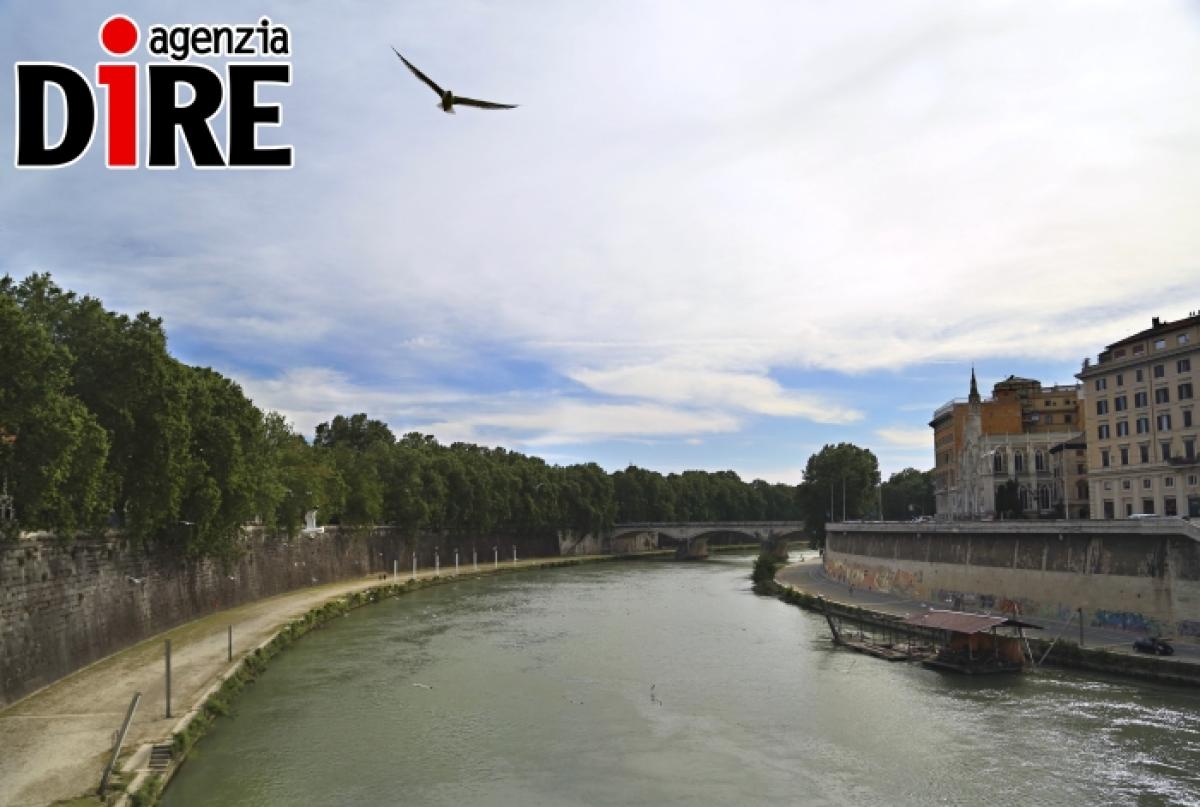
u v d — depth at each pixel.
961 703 49.03
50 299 56.25
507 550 174.50
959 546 80.94
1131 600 59.59
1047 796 35.41
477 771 39.16
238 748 41.84
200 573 78.00
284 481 99.19
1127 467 90.56
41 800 31.55
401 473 141.38
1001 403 127.38
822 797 36.03
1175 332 86.31
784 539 198.62
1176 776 37.16
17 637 45.53
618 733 44.75
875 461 157.12
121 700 45.25
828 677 56.81
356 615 88.19
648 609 92.69
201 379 70.69
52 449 42.56
